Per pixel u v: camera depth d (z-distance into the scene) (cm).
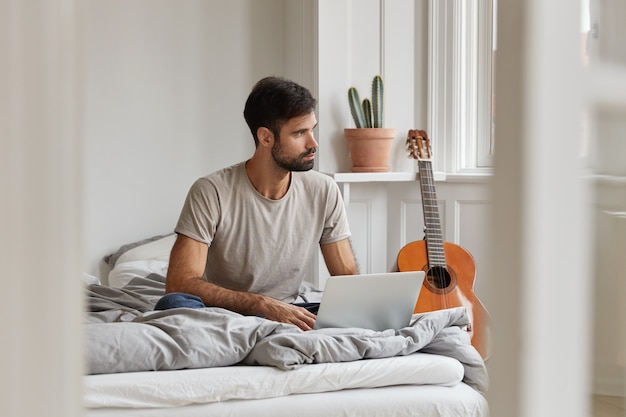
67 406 39
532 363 43
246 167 304
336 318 260
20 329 38
